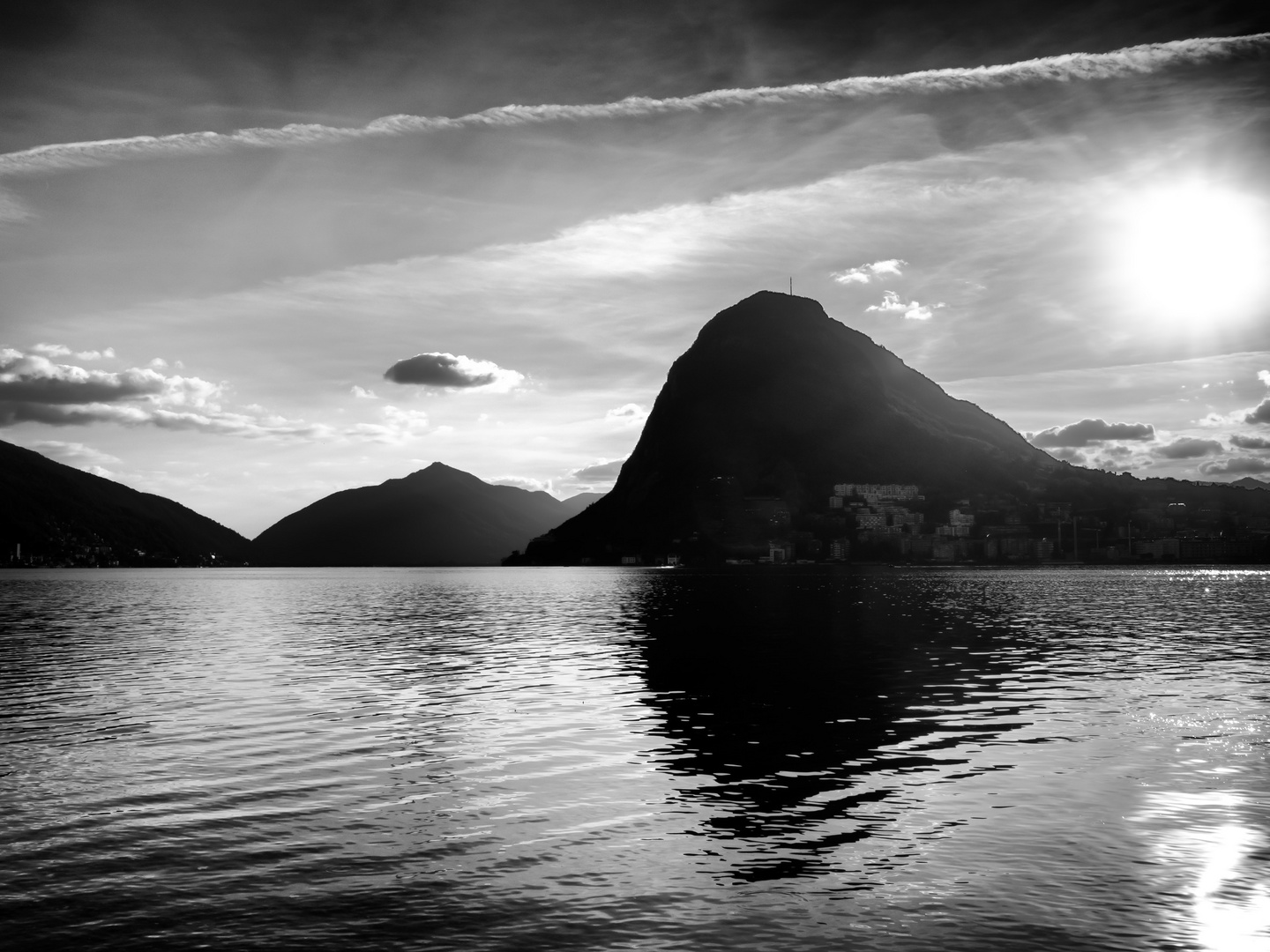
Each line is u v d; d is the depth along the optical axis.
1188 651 66.31
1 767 30.77
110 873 20.95
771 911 18.56
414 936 17.62
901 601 143.88
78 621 107.94
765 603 141.25
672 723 38.53
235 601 160.12
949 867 20.78
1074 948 16.86
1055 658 62.47
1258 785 27.20
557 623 101.00
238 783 28.64
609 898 19.33
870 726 37.56
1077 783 27.73
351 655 66.75
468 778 29.09
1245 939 17.17
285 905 19.08
